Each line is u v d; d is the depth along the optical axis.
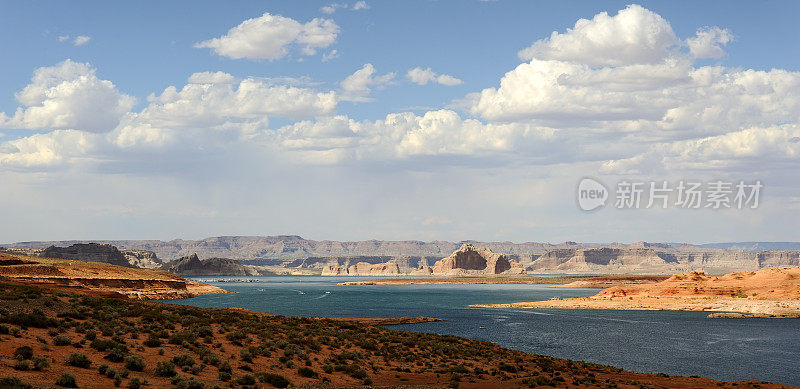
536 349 85.00
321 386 42.78
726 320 132.50
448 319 135.00
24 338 43.34
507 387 47.62
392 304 193.75
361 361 55.97
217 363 45.31
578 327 116.69
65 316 55.31
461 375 52.59
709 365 72.62
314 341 61.81
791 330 111.88
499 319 135.25
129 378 37.62
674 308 162.25
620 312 156.00
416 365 57.56
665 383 54.56
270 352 52.62
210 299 196.00
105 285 167.62
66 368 37.78
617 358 77.62
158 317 62.47
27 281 144.50
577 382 52.09
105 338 48.31
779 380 63.62
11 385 31.42
